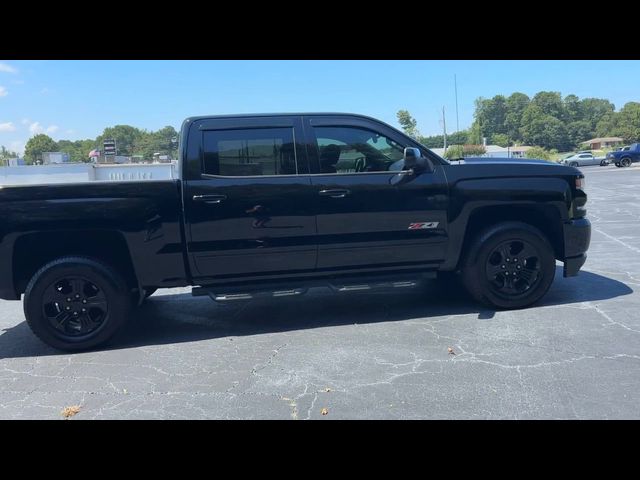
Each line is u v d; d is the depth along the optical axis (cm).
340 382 391
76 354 478
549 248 546
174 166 597
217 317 579
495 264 546
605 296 592
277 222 494
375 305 596
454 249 533
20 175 2239
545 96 13000
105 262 485
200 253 488
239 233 490
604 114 14438
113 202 471
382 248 518
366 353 448
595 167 4934
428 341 470
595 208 1524
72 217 466
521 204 536
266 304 623
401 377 395
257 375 411
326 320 549
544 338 466
